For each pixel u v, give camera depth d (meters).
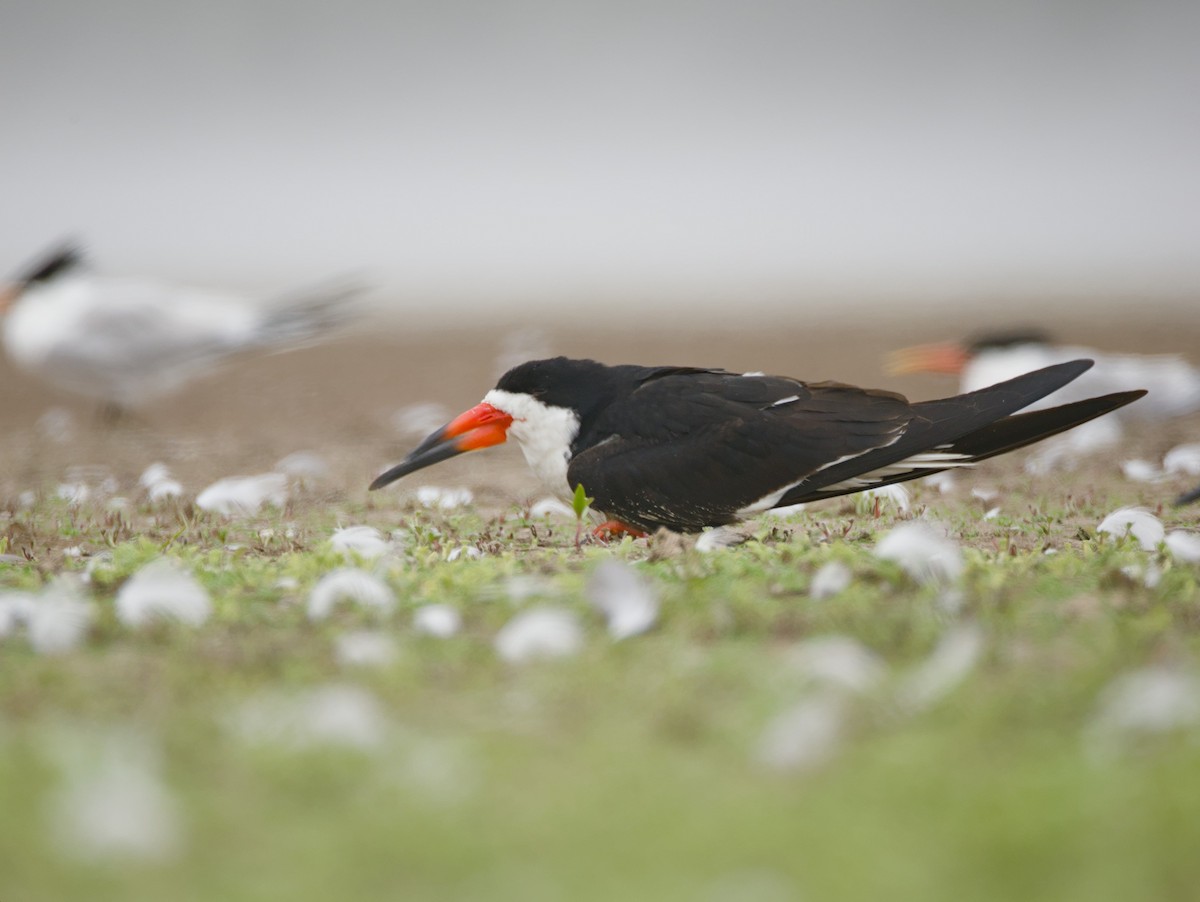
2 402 26.12
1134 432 17.98
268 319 21.89
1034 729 6.27
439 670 7.27
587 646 7.62
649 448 11.04
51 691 7.03
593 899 4.89
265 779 5.88
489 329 36.06
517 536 11.48
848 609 8.02
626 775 5.87
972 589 8.38
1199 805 5.29
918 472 10.85
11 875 5.11
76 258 22.02
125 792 5.39
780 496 10.88
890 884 4.94
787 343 31.33
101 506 13.67
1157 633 7.50
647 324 36.28
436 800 5.62
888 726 6.36
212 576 9.41
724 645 7.61
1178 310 35.56
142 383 21.66
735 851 5.19
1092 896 4.83
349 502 13.66
